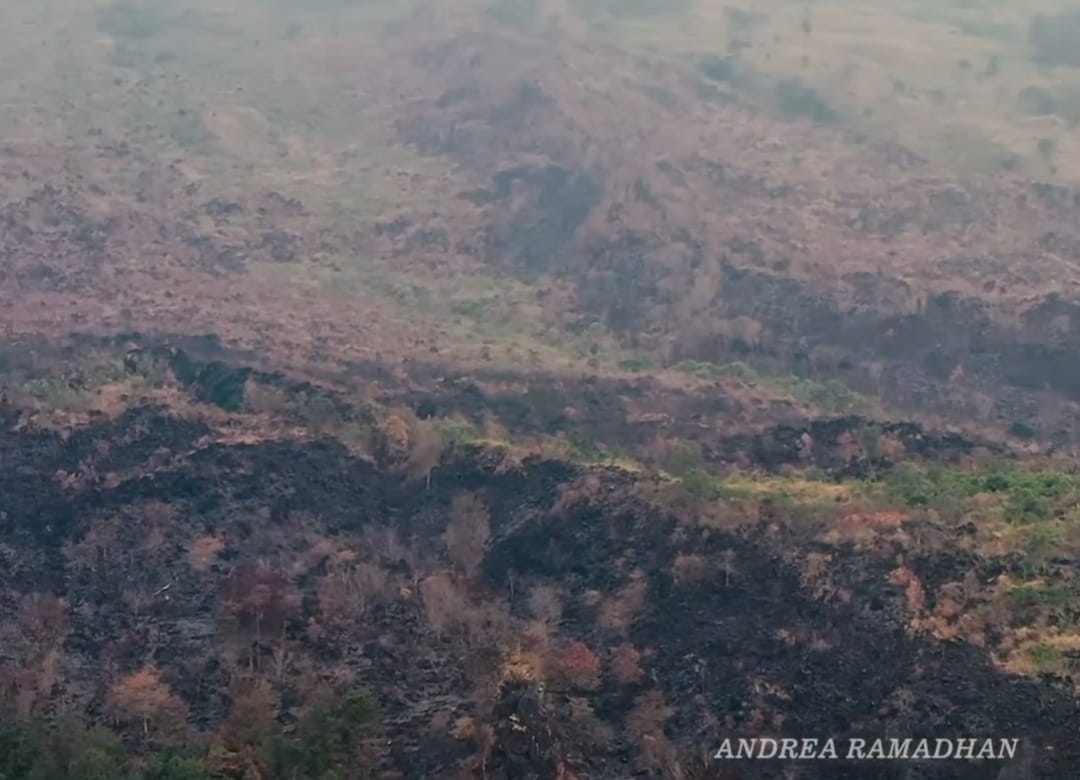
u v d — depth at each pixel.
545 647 36.28
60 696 34.97
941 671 32.19
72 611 39.03
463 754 32.44
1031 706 30.61
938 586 35.06
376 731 33.12
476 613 38.38
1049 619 33.19
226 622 38.00
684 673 34.47
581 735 32.75
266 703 33.34
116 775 29.75
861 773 30.23
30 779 29.86
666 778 31.11
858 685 32.50
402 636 37.84
